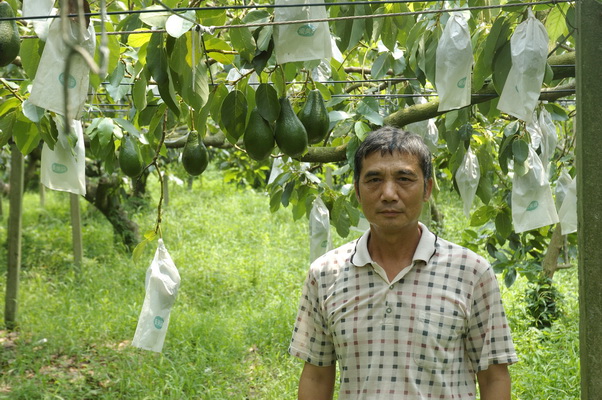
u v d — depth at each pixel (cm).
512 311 604
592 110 199
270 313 662
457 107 217
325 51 192
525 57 205
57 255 964
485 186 354
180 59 204
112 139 299
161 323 256
